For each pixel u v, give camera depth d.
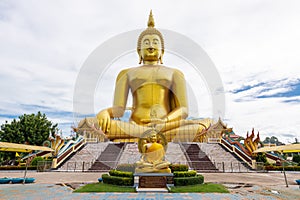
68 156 21.66
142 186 9.99
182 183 10.71
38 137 36.56
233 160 21.06
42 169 20.03
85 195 8.84
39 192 9.82
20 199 8.50
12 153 34.75
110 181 11.00
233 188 11.12
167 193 9.13
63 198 8.50
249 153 23.12
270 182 13.58
